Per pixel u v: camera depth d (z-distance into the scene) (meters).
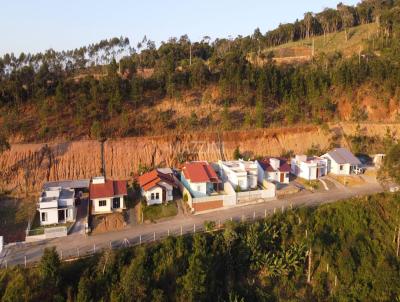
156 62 81.25
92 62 78.69
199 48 97.56
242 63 70.25
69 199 38.03
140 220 38.31
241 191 44.44
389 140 59.97
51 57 68.06
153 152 53.38
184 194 42.94
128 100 59.59
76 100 57.44
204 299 28.28
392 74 68.75
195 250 30.73
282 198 44.25
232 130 58.91
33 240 33.94
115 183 41.88
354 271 33.97
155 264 29.67
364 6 119.56
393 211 41.03
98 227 36.50
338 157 54.50
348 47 95.88
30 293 25.58
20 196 43.38
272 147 58.69
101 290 27.05
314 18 115.38
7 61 60.62
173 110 60.53
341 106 67.69
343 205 40.62
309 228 36.44
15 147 48.84
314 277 33.22
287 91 67.50
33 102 56.22
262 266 32.50
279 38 115.75
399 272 34.41
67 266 28.62
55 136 51.97
